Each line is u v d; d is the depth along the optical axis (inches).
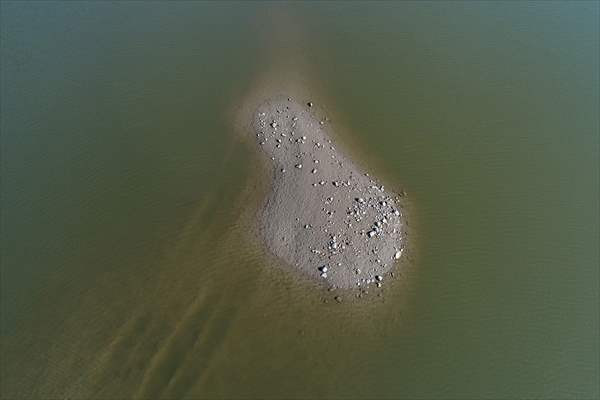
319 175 1083.9
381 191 1068.5
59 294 895.7
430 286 936.3
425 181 1094.4
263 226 1007.6
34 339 840.3
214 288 919.0
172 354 832.3
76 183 1056.2
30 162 1082.7
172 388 796.6
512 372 836.0
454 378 828.0
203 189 1066.1
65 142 1126.4
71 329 853.8
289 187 1063.6
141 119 1189.7
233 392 799.1
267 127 1182.9
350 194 1053.2
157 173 1088.8
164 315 879.1
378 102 1252.5
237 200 1048.8
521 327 885.8
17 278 911.7
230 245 978.7
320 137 1165.7
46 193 1034.7
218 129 1180.5
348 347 856.9
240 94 1262.3
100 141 1137.4
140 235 984.9
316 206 1031.0
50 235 973.2
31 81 1251.8
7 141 1112.8
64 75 1274.6
